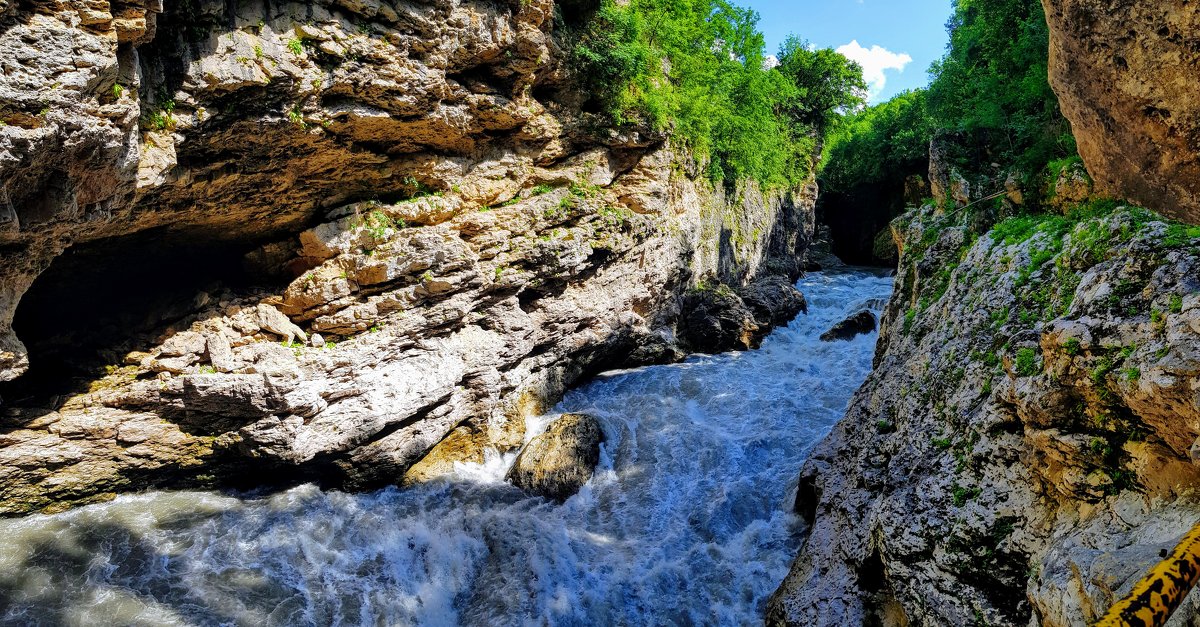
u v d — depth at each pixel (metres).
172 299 17.92
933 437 10.56
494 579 14.50
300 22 14.16
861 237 50.22
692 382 23.22
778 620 11.64
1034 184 13.39
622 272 24.33
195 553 14.32
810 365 24.52
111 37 10.96
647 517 16.41
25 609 12.28
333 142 16.06
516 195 21.11
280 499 16.42
